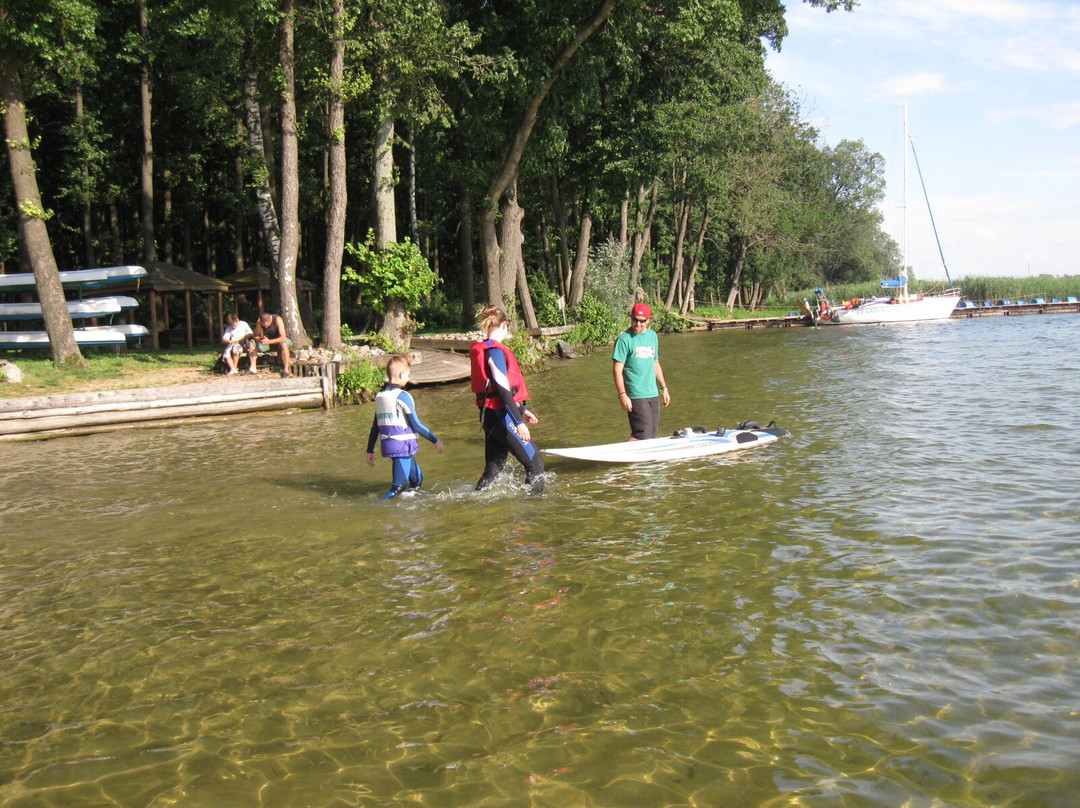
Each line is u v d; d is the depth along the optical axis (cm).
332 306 1912
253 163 2139
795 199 6078
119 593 539
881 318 4466
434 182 3488
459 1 2577
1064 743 321
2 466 1059
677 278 4778
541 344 2778
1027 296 5412
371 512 722
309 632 460
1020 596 466
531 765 322
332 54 1895
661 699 370
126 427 1363
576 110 2680
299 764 330
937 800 289
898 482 745
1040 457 820
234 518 721
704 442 925
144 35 2706
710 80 3341
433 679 398
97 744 352
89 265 3092
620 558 565
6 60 1652
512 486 802
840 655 405
